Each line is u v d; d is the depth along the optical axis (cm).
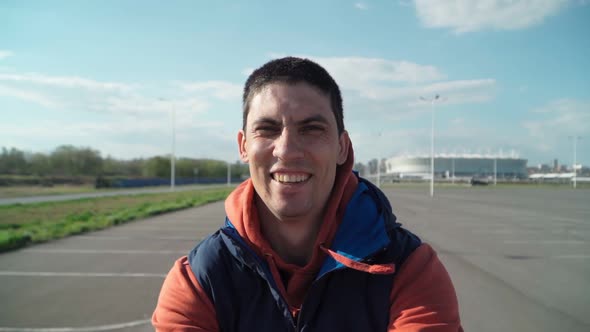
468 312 480
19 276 687
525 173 12631
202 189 5709
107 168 7225
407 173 12756
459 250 891
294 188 126
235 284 131
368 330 123
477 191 4950
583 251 884
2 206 2186
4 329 450
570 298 533
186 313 128
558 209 2147
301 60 133
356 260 124
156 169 8150
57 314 496
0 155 5816
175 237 1146
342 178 135
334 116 133
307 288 131
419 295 123
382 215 137
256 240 127
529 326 436
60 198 3073
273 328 125
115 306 525
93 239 1109
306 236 139
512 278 639
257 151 129
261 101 130
